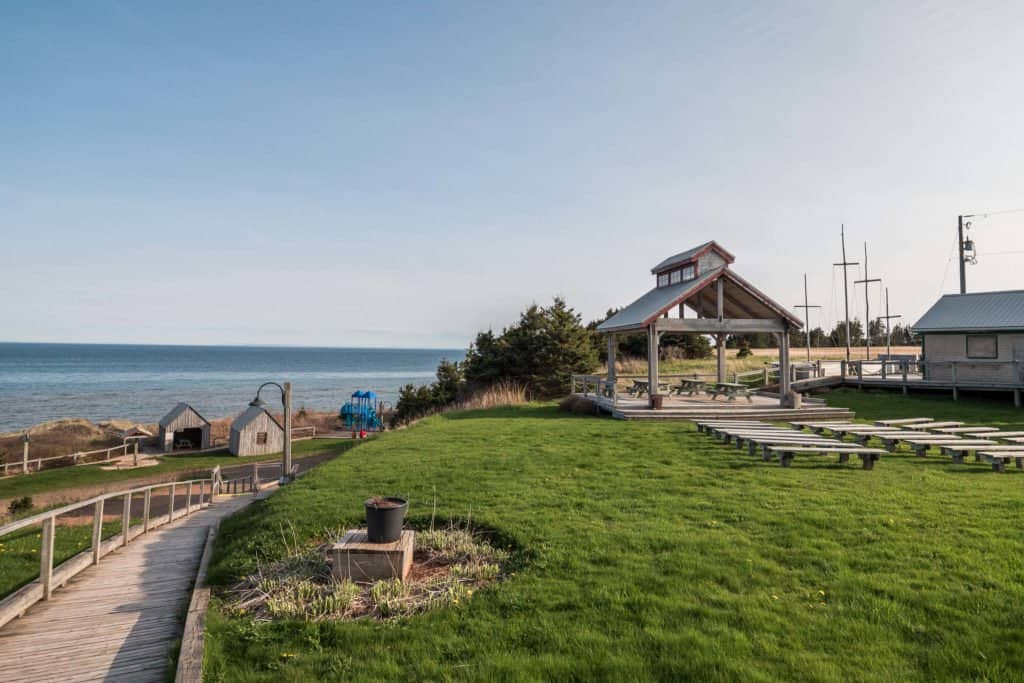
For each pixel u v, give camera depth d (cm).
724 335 2628
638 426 1802
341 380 14100
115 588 740
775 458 1254
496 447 1447
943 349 2834
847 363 3247
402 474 1151
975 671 434
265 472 3291
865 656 458
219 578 702
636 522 782
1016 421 1953
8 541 1080
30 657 531
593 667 452
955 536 698
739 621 515
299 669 468
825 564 624
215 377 14725
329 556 691
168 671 495
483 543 748
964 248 3753
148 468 3591
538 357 3378
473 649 488
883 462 1227
